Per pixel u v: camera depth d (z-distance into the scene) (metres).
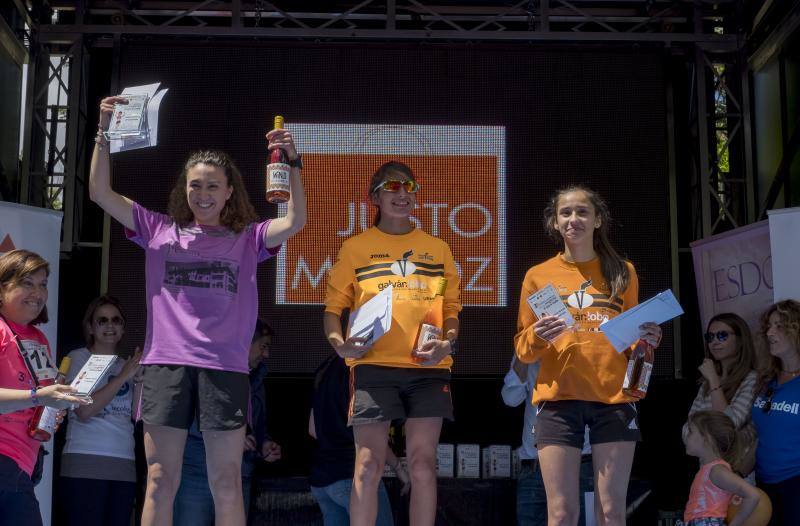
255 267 3.86
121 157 6.00
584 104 6.12
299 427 6.64
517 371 5.09
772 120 6.63
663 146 6.10
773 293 5.29
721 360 5.25
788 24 6.14
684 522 4.67
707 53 6.67
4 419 3.71
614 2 6.68
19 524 3.72
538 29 6.60
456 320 4.36
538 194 6.03
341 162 6.03
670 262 6.02
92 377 3.62
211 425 3.59
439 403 4.13
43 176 6.39
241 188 3.93
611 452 3.93
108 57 6.74
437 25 6.87
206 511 4.90
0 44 6.40
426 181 6.02
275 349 5.87
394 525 5.32
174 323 3.68
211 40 6.19
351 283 4.35
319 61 6.12
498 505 5.47
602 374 3.98
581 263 4.20
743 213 6.68
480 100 6.11
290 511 5.41
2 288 3.94
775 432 4.61
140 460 5.79
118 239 5.94
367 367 4.14
